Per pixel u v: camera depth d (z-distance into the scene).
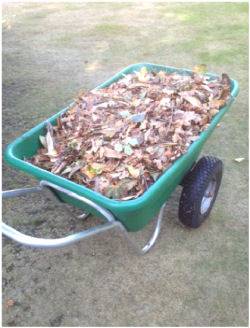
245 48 4.57
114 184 1.85
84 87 3.86
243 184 2.74
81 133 2.15
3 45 4.80
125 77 2.65
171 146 1.96
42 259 2.26
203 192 2.15
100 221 2.47
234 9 5.80
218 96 2.34
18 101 3.65
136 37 4.96
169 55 4.47
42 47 4.74
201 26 5.23
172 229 2.41
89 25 5.37
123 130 2.12
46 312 2.02
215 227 2.43
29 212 2.54
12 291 2.11
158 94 2.36
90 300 2.06
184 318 1.98
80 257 2.27
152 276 2.16
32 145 2.09
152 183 1.86
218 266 2.21
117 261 2.24
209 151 3.03
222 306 2.03
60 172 1.95
